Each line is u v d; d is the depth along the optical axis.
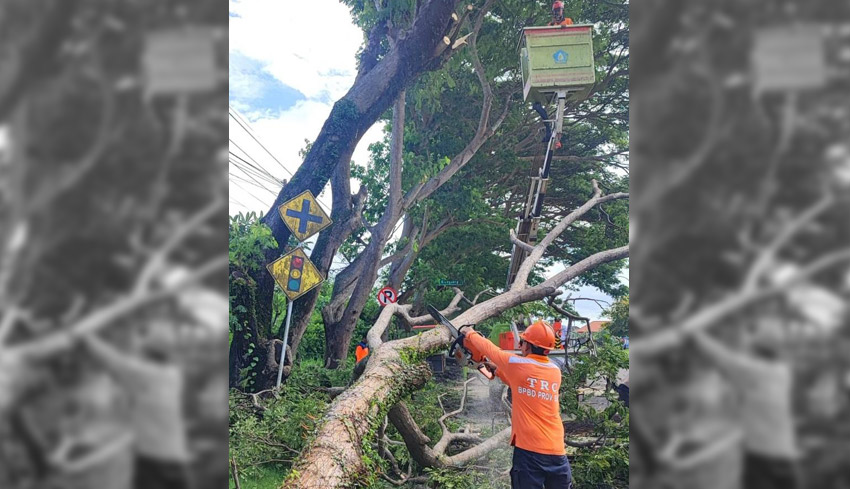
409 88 12.37
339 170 10.31
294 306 9.70
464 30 12.54
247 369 7.67
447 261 16.66
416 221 15.01
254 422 5.08
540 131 16.92
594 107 17.97
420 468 5.27
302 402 5.47
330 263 10.27
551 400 3.35
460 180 15.20
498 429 6.30
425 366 3.80
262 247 8.30
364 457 2.85
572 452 5.50
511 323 6.68
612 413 5.48
